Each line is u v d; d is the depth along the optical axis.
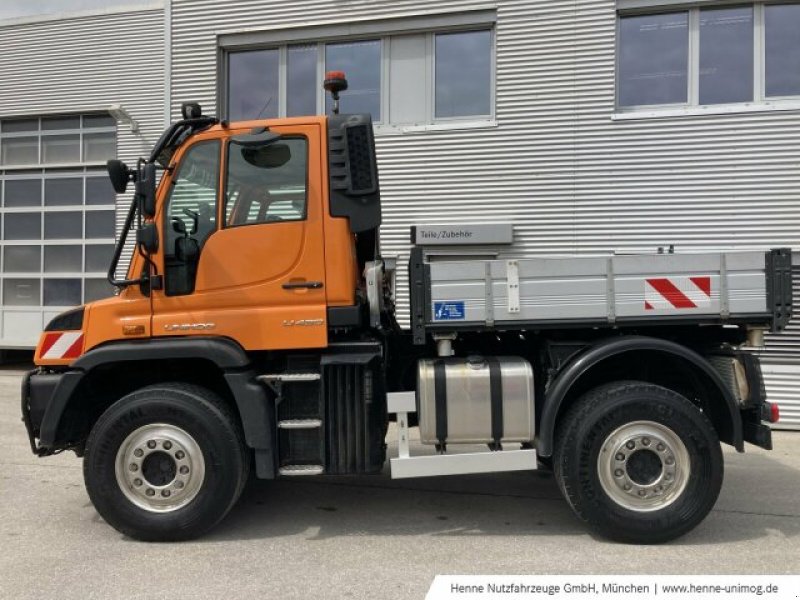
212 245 3.91
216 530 4.04
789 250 3.80
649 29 8.02
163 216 3.93
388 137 8.62
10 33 10.56
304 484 5.11
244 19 9.14
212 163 3.96
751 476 5.29
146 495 3.79
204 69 9.34
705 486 3.68
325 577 3.31
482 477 5.32
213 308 3.92
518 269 3.91
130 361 3.96
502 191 8.31
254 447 3.76
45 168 11.02
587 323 3.90
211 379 4.20
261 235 3.90
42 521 4.21
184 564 3.49
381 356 3.97
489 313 3.90
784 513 4.33
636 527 3.68
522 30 8.23
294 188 3.94
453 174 8.45
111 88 10.08
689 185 7.77
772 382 7.32
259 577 3.32
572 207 8.10
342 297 3.88
